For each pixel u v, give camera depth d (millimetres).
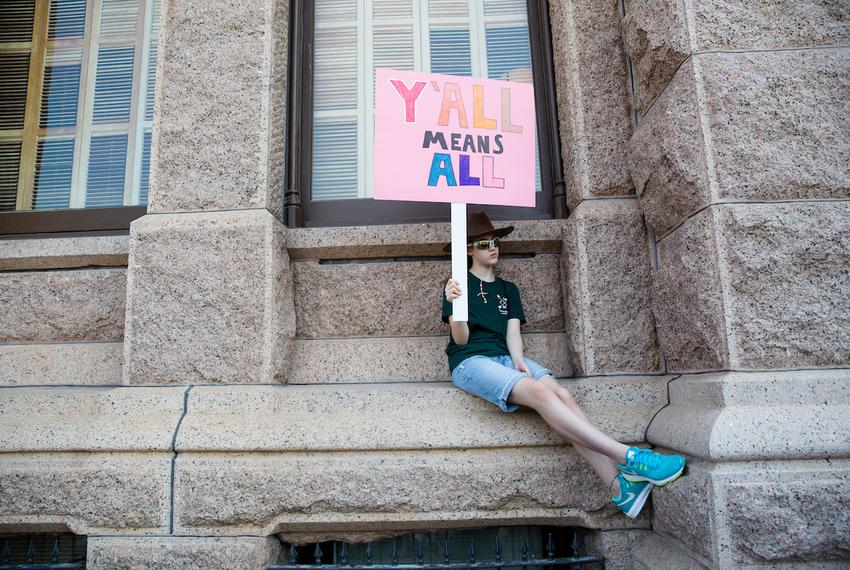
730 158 2686
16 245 3656
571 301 3387
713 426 2426
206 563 2844
